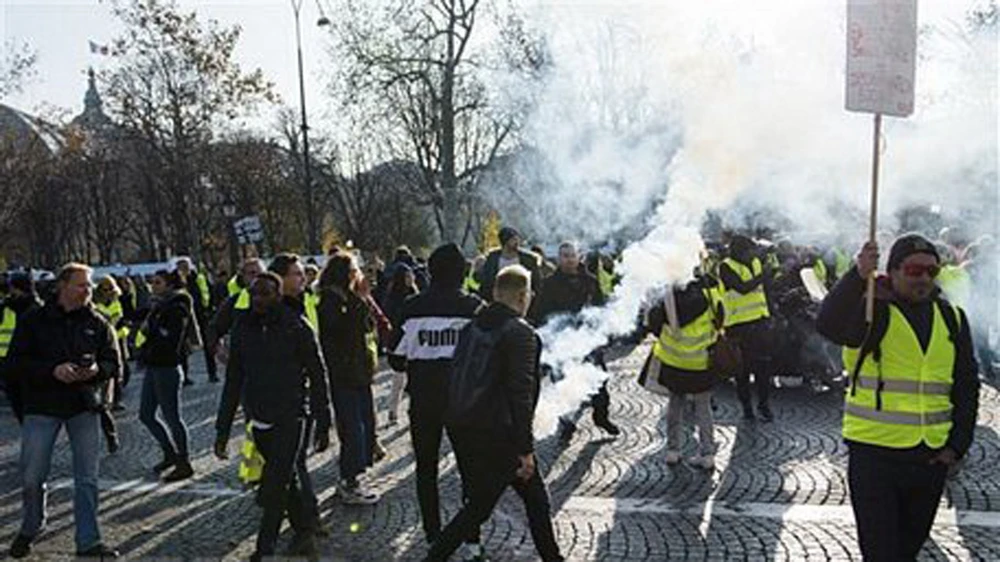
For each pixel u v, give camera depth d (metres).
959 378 4.52
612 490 8.16
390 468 9.31
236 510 8.05
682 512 7.46
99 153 49.91
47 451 6.79
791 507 7.50
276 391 6.42
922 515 4.60
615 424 11.00
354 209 56.25
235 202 44.59
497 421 5.61
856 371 4.61
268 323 6.45
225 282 20.67
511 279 5.79
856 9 4.82
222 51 36.25
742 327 10.84
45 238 51.91
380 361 18.16
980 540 6.57
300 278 6.80
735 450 9.53
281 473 6.42
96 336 6.85
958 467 5.02
